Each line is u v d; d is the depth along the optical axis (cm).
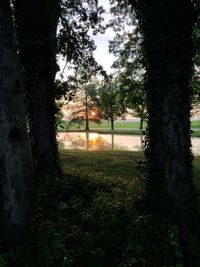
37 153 1212
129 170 1867
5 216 657
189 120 808
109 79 1780
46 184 1042
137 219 714
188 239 718
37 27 1165
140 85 1998
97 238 678
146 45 816
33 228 677
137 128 9712
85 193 1052
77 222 788
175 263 629
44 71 1221
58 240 643
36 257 610
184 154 790
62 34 1425
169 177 788
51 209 852
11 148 647
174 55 777
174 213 774
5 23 639
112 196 1019
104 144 5047
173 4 775
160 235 678
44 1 1184
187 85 801
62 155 2467
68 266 592
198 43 1016
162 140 795
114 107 2455
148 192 824
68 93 1506
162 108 791
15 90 646
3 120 641
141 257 635
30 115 1217
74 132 8094
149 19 801
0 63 634
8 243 653
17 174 652
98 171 1845
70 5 1466
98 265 614
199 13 805
